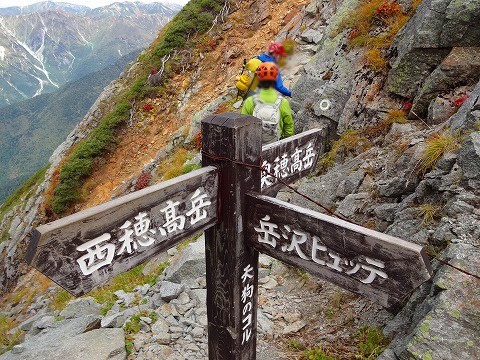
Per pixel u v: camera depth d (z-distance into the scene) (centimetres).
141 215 182
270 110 487
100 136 1738
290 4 1794
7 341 665
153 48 2188
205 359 386
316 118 857
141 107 1786
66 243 158
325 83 916
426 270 160
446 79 620
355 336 372
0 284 1817
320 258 196
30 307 1109
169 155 1478
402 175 489
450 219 349
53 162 2302
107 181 1683
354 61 863
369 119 736
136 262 187
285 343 389
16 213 2242
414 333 272
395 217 432
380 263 174
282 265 517
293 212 199
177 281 540
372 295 182
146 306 480
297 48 1255
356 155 699
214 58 1784
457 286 285
